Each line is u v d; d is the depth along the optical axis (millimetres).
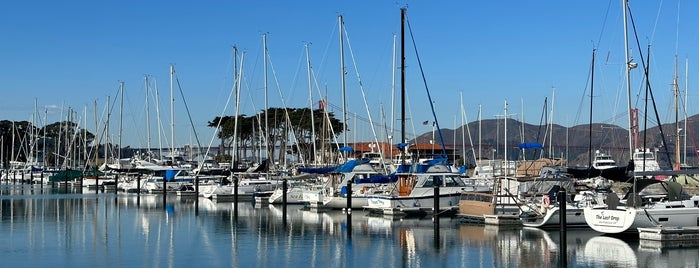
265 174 67875
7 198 68625
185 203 61312
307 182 65750
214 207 56344
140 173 84625
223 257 30078
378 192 50375
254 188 64625
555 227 37219
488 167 77625
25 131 149125
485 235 35812
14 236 36969
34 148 141000
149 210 53500
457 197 47406
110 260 29312
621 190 48438
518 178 40781
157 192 76188
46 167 119500
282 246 33156
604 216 33594
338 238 35688
